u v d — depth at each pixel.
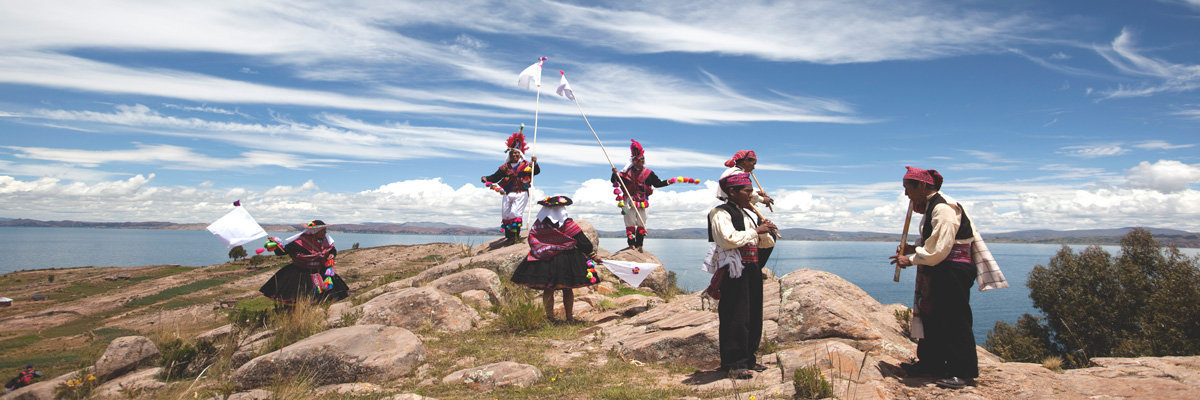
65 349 12.98
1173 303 33.75
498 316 9.22
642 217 13.37
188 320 11.62
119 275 39.03
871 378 4.52
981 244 4.41
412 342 6.42
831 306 6.08
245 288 26.61
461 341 7.46
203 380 6.29
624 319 8.65
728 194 5.23
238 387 5.78
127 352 6.78
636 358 6.31
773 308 6.92
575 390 5.24
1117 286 38.72
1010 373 4.60
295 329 7.60
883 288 181.75
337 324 8.02
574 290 11.73
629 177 13.00
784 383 4.70
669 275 13.98
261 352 6.79
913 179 4.43
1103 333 37.62
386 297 8.59
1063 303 40.56
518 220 13.88
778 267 9.82
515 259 12.53
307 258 8.82
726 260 5.12
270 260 39.53
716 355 5.91
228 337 7.59
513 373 5.60
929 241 4.30
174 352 6.70
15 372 9.41
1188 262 38.28
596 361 6.36
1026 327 43.56
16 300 30.86
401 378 5.90
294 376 5.69
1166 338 31.62
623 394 4.96
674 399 4.75
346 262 26.48
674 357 6.10
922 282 4.57
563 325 8.59
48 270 50.09
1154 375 4.45
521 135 13.94
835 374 4.62
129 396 5.75
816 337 5.95
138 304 23.97
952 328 4.39
